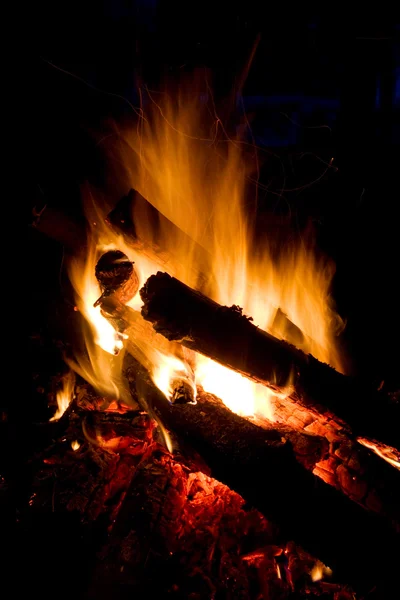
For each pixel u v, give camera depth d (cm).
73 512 169
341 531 136
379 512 168
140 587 149
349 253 309
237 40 384
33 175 277
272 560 167
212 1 368
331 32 379
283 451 149
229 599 152
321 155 398
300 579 162
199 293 172
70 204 234
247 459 149
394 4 345
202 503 185
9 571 155
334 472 181
